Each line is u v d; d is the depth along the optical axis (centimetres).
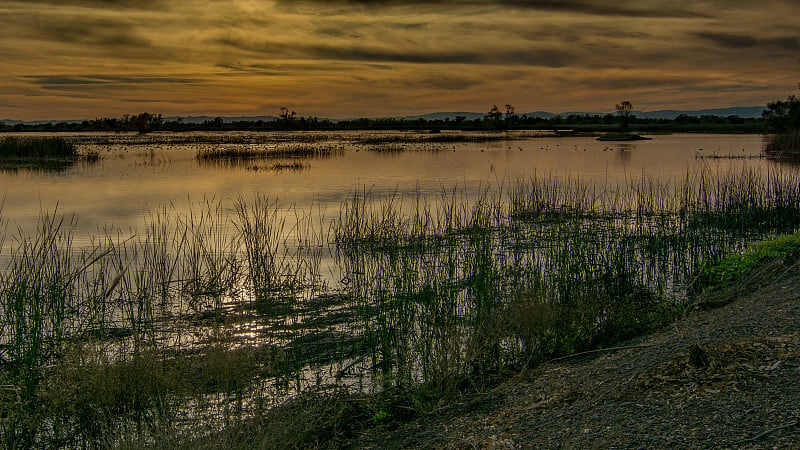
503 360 797
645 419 498
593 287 1033
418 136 7369
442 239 1422
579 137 7119
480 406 651
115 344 810
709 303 957
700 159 3762
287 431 597
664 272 1187
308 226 1611
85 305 983
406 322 889
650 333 844
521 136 7331
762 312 743
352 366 794
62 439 638
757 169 3048
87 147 4919
